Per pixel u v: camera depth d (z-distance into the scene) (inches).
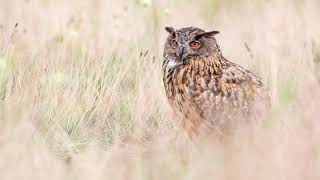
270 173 427.2
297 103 509.7
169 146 495.8
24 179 441.7
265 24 761.0
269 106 535.2
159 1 810.8
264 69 631.2
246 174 428.1
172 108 553.6
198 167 442.9
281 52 659.4
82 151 524.4
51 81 590.6
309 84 545.6
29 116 548.1
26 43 663.1
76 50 646.5
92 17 737.6
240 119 520.7
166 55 551.2
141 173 444.5
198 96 531.8
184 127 540.1
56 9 757.9
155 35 703.1
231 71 534.0
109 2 783.1
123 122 573.0
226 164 438.0
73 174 451.8
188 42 538.0
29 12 740.0
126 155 490.3
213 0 850.8
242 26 786.2
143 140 547.2
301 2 815.1
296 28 721.6
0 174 445.1
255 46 698.8
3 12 741.9
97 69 612.7
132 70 620.1
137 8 770.2
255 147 453.7
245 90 527.5
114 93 587.8
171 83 546.3
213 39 540.4
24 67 609.6
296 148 446.3
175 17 785.6
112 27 711.1
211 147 485.1
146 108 574.2
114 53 645.9
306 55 644.7
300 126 477.4
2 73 596.1
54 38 668.1
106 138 553.6
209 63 536.4
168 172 447.8
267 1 820.6
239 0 854.5
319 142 455.5
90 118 571.2
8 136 493.7
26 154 465.1
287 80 584.1
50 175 445.7
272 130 478.9
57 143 533.0
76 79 597.0
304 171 426.9
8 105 561.6
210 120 527.2
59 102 572.4
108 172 445.1
